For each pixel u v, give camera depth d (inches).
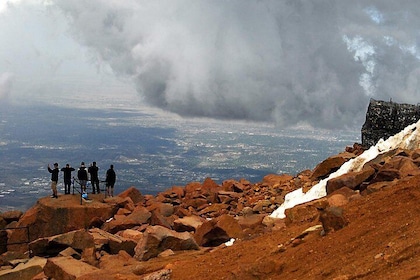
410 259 316.8
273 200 1007.0
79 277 567.8
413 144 788.6
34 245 786.2
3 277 681.0
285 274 410.6
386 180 629.9
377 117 1171.3
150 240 696.4
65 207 1053.8
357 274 329.4
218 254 549.3
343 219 462.0
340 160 962.1
